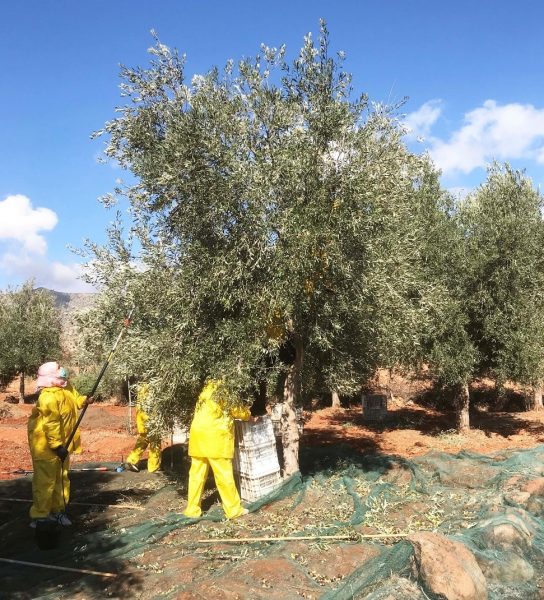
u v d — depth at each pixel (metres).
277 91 6.43
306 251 5.95
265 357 7.20
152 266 6.84
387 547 5.28
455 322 11.98
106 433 14.98
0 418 18.14
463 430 12.96
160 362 6.68
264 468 7.10
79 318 9.80
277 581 4.61
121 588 4.77
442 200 13.28
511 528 5.06
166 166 6.21
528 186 12.32
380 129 6.68
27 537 6.55
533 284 11.97
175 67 6.61
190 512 6.68
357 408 17.59
